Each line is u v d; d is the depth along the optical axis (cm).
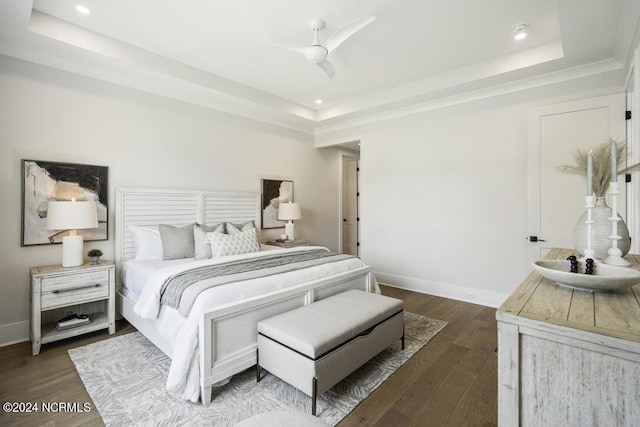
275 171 493
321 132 543
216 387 201
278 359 191
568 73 306
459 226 385
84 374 217
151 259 323
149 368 225
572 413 85
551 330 86
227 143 427
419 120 418
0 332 259
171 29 263
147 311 224
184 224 375
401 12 238
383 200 457
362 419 174
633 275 114
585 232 167
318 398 192
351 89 401
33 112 273
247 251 342
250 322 208
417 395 196
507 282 350
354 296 258
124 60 285
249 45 290
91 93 306
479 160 367
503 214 351
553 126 312
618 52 267
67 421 170
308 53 250
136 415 175
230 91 371
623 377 78
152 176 352
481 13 239
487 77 323
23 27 230
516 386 92
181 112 377
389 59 316
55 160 286
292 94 420
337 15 243
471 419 175
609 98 282
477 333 289
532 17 244
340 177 616
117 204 320
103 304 316
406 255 434
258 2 228
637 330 79
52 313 287
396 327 245
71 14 241
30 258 274
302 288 240
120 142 326
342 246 625
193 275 230
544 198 318
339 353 189
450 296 394
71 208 263
